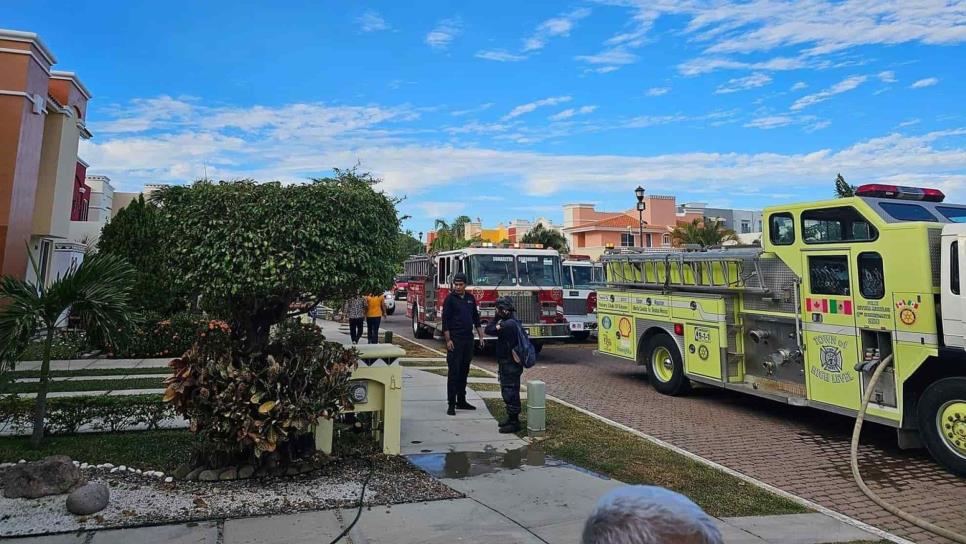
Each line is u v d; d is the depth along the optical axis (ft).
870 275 23.06
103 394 27.30
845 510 17.42
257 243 16.08
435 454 21.13
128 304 20.40
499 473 19.10
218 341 17.49
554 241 162.91
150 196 17.67
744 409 30.91
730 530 15.23
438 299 54.29
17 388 25.98
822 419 28.76
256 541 13.10
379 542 13.38
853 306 23.57
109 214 97.45
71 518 13.84
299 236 16.37
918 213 23.82
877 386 22.61
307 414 16.74
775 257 27.22
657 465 20.71
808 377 25.41
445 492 17.02
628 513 4.34
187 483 16.58
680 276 33.09
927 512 17.34
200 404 16.38
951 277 20.20
